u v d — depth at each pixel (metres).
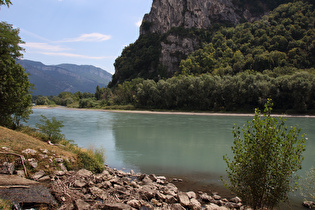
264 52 126.31
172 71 156.25
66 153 13.26
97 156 15.66
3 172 9.19
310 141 28.28
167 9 186.50
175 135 33.81
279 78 81.06
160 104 107.94
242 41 150.50
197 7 174.12
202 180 14.26
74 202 8.05
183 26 173.12
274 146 6.83
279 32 139.25
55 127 17.19
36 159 11.13
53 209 7.37
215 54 147.50
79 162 12.92
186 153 22.23
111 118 66.25
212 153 22.34
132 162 18.64
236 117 69.19
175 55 158.75
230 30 164.88
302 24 141.38
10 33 18.62
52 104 181.88
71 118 65.69
